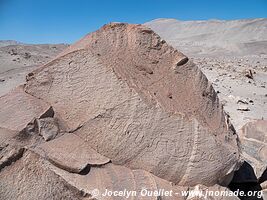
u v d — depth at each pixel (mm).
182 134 3668
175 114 3688
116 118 3625
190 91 4020
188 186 3652
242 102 8984
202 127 3717
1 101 3834
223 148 3756
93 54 3748
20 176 3229
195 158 3656
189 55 25875
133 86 3699
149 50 4070
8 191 3152
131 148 3613
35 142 3436
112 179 3398
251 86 11617
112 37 4008
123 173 3512
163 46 4137
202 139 3689
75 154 3457
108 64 3736
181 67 4094
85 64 3742
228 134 4055
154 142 3623
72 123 3697
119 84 3643
